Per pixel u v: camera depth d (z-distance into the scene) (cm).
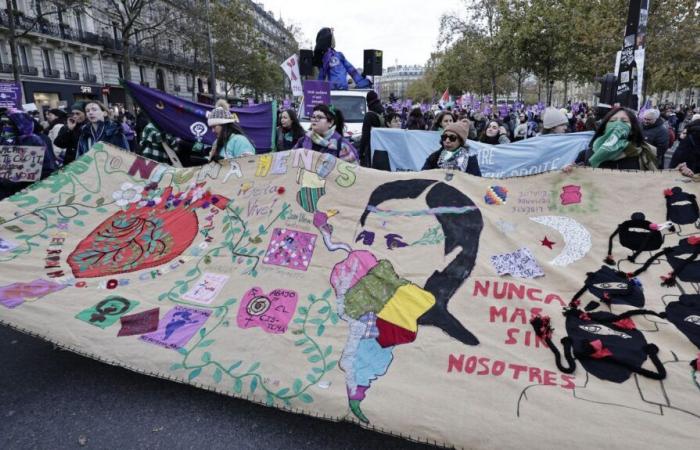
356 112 981
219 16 3388
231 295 315
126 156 433
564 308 273
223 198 389
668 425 203
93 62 3434
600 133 379
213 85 2928
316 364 261
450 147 416
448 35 2941
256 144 729
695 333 248
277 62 5197
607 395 221
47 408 275
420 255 318
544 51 2289
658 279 283
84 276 339
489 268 303
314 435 252
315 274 321
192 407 274
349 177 370
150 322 298
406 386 241
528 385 231
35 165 583
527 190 342
